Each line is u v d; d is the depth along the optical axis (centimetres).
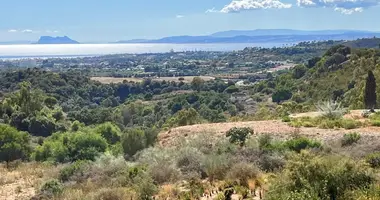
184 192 979
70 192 1063
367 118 2064
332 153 1158
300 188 753
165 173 1198
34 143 2786
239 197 879
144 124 5691
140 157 1593
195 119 2691
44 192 1147
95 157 1652
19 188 1261
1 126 2372
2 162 2098
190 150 1389
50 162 1800
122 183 1174
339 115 2120
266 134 1573
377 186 734
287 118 2142
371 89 2861
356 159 1020
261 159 1193
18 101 4978
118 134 2509
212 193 967
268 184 887
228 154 1275
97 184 1183
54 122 4462
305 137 1512
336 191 744
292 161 829
